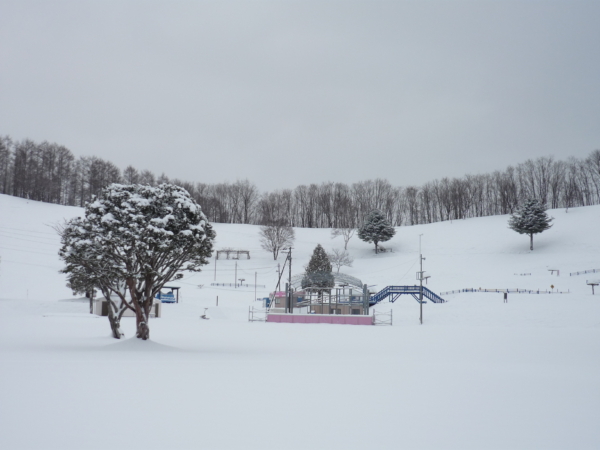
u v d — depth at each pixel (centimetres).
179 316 6212
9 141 15538
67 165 16450
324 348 2884
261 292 8850
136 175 16675
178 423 1048
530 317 5484
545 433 1020
